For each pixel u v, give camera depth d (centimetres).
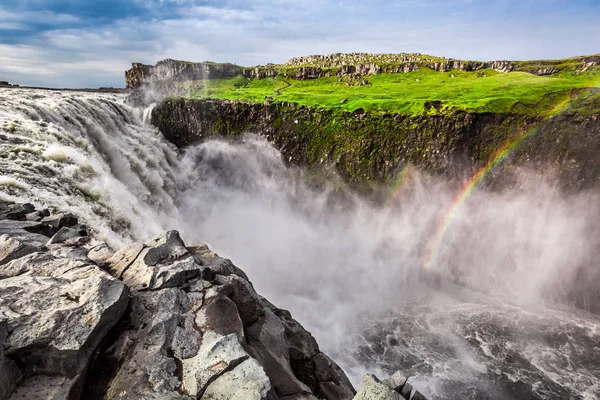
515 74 9331
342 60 13525
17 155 2681
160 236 1183
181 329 858
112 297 838
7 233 1230
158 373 730
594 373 3447
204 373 717
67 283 864
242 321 1029
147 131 6053
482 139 5769
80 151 3369
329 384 1016
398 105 6300
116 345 796
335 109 6397
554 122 5384
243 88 9119
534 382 3312
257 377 712
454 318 4325
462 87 8125
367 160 6262
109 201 2992
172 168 6188
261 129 6575
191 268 1043
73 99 4353
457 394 3167
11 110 3359
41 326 720
